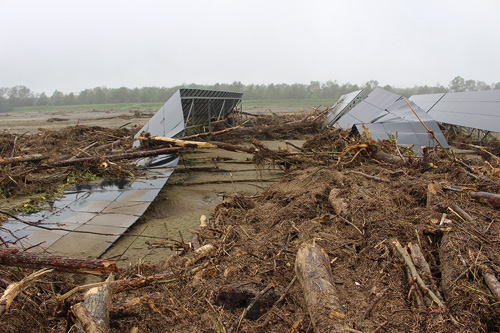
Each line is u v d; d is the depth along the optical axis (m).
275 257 4.67
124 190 9.10
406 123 12.89
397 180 6.98
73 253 5.98
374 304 3.63
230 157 13.55
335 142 12.20
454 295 3.63
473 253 4.04
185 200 9.11
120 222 7.25
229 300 3.83
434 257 4.41
